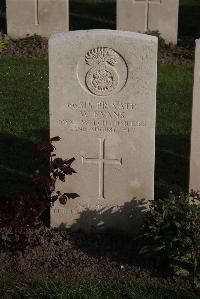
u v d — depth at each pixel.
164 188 3.02
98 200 2.62
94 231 2.65
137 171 2.57
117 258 2.49
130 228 2.63
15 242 2.49
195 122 2.64
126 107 2.50
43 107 3.85
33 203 2.51
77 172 2.59
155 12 4.88
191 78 4.36
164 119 3.77
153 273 2.41
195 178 2.72
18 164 3.21
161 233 2.41
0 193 2.94
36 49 4.71
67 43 2.44
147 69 2.45
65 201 2.51
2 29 5.26
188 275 2.34
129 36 2.43
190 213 2.42
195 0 6.50
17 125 3.62
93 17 5.78
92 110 2.52
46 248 2.51
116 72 2.47
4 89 4.08
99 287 2.32
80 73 2.47
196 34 5.33
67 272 2.40
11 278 2.37
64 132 2.54
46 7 4.90
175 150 3.43
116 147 2.55
